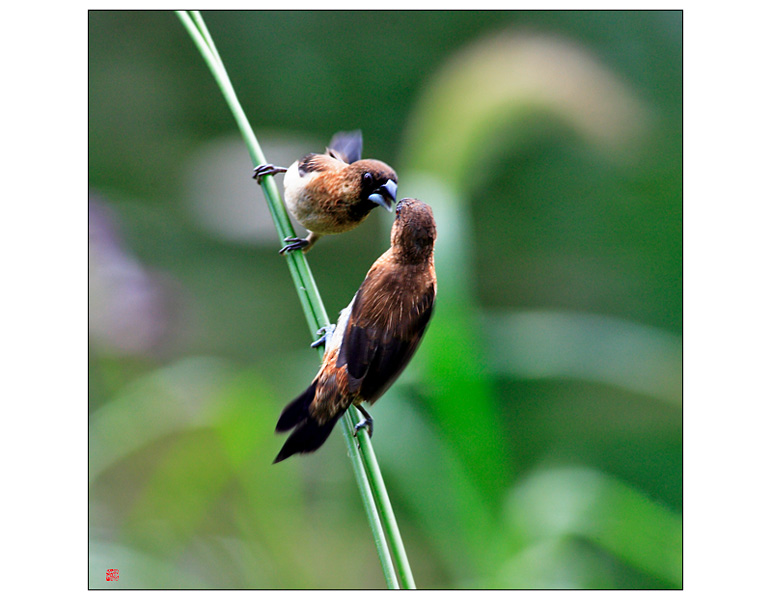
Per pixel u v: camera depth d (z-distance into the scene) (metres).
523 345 9.36
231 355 13.32
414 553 10.29
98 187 16.02
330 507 11.08
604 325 10.04
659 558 7.45
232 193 16.56
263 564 8.57
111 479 10.61
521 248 16.05
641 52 16.64
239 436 8.30
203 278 14.87
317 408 5.11
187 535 8.85
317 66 17.78
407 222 5.71
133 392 9.37
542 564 7.05
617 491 7.42
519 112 9.15
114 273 10.66
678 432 12.20
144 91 17.95
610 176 16.45
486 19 17.16
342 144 7.20
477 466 7.07
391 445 7.64
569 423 12.48
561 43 10.19
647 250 15.87
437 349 7.12
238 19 17.95
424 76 17.31
